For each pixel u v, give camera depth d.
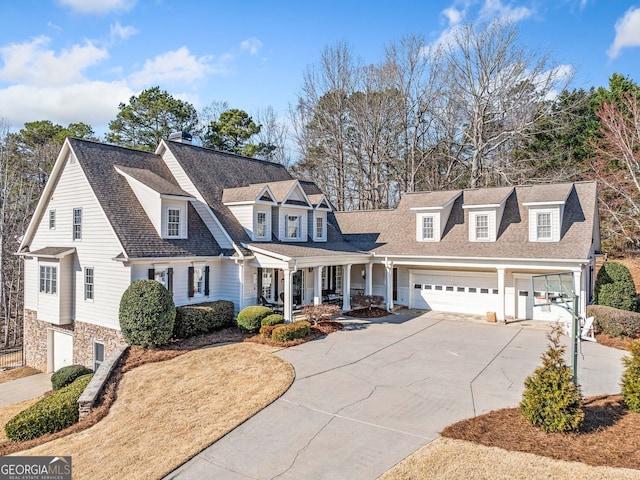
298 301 21.50
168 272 16.28
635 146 28.86
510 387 10.46
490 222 20.48
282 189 21.53
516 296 20.19
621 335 15.48
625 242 32.69
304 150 42.28
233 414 9.12
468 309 21.39
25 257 20.23
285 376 11.34
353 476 6.60
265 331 15.57
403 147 38.69
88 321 16.70
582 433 7.58
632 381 8.70
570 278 10.27
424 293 22.75
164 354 13.66
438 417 8.67
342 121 38.81
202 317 16.11
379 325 18.31
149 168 19.75
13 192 32.53
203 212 19.22
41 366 18.98
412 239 22.98
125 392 10.95
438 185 38.41
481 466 6.59
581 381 10.91
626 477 6.11
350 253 21.33
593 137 32.78
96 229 16.31
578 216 19.44
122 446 8.09
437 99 36.53
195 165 20.91
